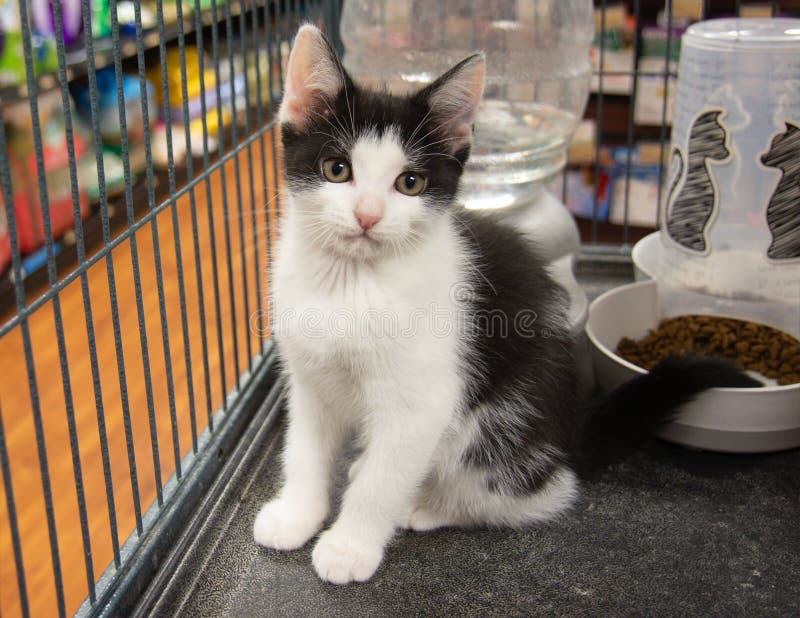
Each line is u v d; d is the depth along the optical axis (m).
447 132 0.47
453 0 0.68
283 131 0.47
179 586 0.47
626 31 0.86
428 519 0.51
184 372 0.74
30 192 0.85
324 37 0.46
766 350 0.60
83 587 0.56
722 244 0.60
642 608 0.46
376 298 0.45
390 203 0.45
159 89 1.02
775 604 0.46
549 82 0.70
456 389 0.47
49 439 0.68
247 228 0.90
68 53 0.86
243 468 0.54
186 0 0.83
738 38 0.56
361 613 0.46
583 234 1.00
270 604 0.46
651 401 0.53
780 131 0.56
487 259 0.50
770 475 0.54
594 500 0.52
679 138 0.60
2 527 0.61
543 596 0.47
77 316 0.81
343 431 0.52
